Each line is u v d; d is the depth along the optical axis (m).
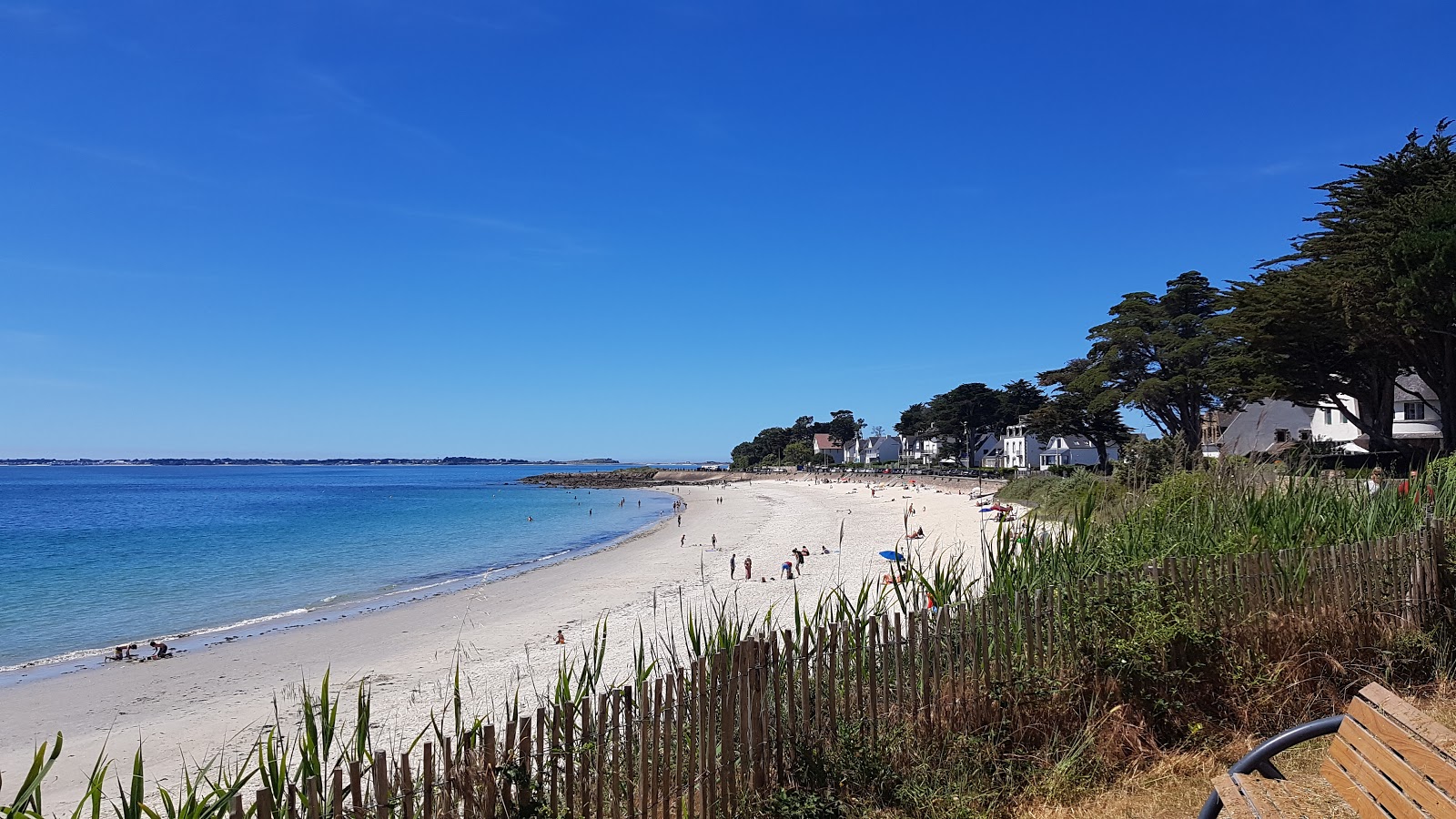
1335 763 3.20
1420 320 26.53
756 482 147.50
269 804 3.34
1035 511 8.01
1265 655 5.78
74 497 112.12
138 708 15.63
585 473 191.00
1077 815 4.48
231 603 28.11
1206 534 6.86
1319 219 33.25
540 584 30.14
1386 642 6.28
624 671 14.95
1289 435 53.34
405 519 71.31
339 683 16.44
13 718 15.20
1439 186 27.56
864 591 5.78
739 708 4.54
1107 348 62.75
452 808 3.56
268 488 145.38
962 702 5.12
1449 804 2.51
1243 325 32.50
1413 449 27.45
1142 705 5.36
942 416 108.06
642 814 4.04
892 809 4.52
